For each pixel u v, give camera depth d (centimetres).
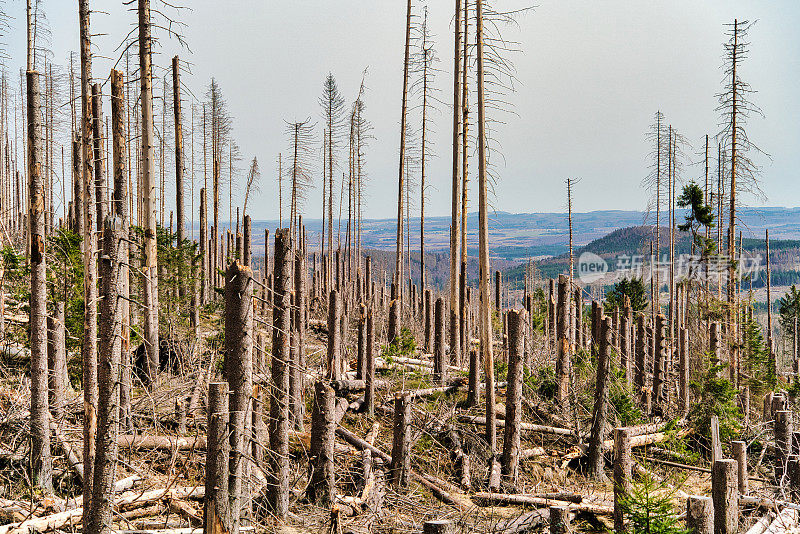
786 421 1573
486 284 1834
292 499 1317
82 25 1331
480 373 2073
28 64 2675
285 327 1240
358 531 1202
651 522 1062
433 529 866
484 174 1877
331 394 1352
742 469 1404
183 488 1202
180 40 1585
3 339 1842
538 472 1717
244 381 945
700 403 2062
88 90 1334
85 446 1001
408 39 3072
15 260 2109
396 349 2377
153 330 1641
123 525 1076
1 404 1348
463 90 2294
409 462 1509
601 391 1727
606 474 1766
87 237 1139
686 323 3372
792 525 1142
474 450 1695
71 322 1658
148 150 1620
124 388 1294
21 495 1134
